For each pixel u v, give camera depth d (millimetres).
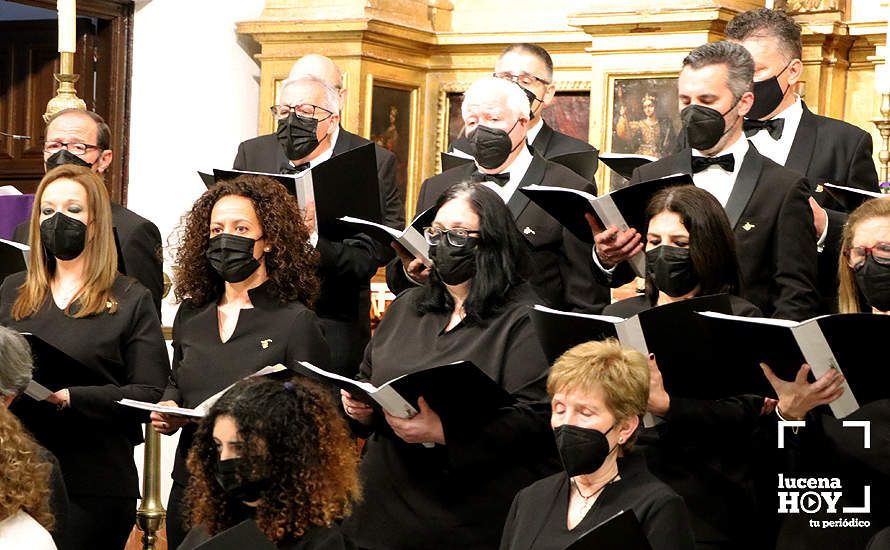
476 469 6223
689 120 7270
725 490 6117
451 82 14766
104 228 7535
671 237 6281
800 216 7055
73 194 7438
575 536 5391
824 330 5527
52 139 8867
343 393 6562
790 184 7105
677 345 5883
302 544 5023
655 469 6145
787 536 6082
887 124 10211
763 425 6238
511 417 6250
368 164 8023
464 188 6688
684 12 12461
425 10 14750
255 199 7258
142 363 7465
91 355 7363
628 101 12969
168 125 14094
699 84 7242
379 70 14070
